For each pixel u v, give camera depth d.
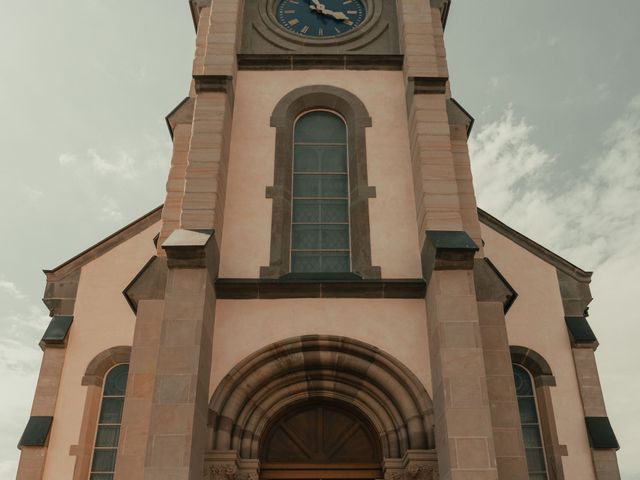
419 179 12.89
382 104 14.69
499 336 11.47
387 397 11.41
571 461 14.53
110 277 16.69
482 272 12.12
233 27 15.11
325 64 15.24
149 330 11.50
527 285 16.41
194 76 13.84
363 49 15.84
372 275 12.45
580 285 16.45
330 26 16.41
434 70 14.41
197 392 10.24
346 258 13.16
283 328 11.69
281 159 13.84
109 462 14.89
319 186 13.99
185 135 14.43
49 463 14.60
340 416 11.85
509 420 10.80
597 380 15.30
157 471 9.55
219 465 10.46
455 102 14.70
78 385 15.44
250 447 11.12
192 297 10.96
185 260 11.23
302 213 13.65
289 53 15.24
